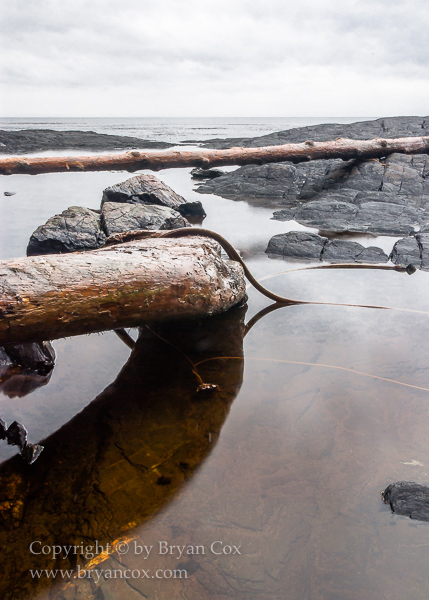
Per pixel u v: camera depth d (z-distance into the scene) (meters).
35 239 5.41
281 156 8.98
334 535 1.54
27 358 2.73
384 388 2.49
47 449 2.02
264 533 1.55
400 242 5.44
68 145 21.19
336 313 3.64
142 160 8.17
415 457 1.92
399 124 17.34
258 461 1.92
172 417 2.25
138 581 1.39
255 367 2.77
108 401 2.40
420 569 1.40
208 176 12.94
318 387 2.51
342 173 9.52
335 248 5.38
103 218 6.17
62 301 2.32
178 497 1.72
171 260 2.89
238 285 3.67
